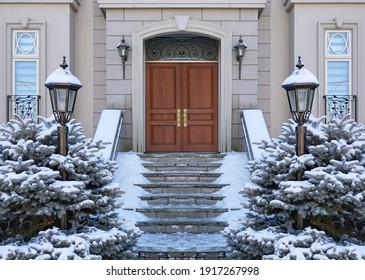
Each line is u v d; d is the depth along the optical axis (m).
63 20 10.24
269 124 10.74
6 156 5.59
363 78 10.31
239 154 9.61
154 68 10.80
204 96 10.80
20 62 10.32
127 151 10.27
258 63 10.77
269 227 5.54
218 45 10.77
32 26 10.26
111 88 10.32
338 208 5.29
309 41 10.32
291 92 5.63
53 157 5.32
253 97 10.34
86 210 5.54
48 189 5.10
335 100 10.27
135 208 7.83
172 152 10.71
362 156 5.63
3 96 10.22
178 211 7.80
